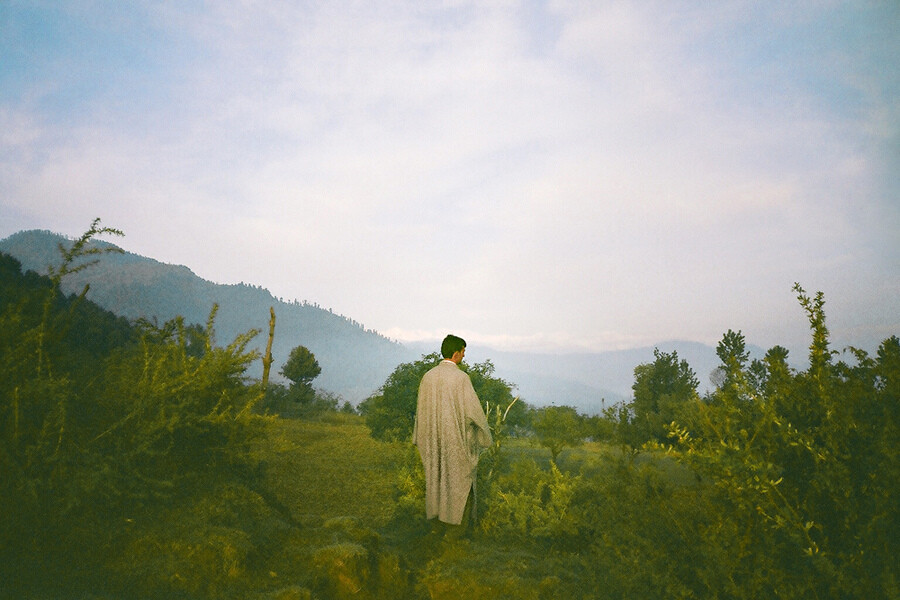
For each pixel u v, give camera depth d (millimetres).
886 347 2293
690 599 2439
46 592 2381
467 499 4551
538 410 7758
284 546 3426
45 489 2900
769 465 2174
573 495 4660
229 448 4055
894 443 2021
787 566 2322
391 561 3467
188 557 2910
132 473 3283
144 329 4129
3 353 2990
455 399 4383
